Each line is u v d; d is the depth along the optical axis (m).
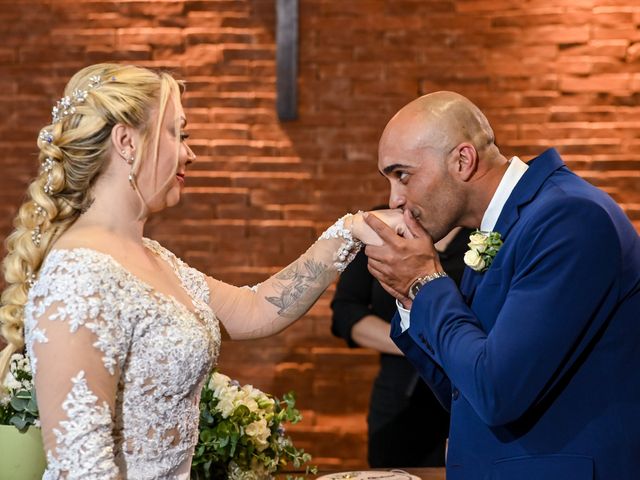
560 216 1.93
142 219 1.98
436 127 2.11
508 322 1.91
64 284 1.72
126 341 1.78
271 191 4.47
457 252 3.25
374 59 4.39
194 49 4.44
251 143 4.46
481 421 2.07
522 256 1.98
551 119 4.32
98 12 4.46
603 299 1.93
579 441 1.95
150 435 1.83
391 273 2.15
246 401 2.26
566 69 4.29
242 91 4.45
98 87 1.88
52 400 1.66
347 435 4.45
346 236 2.39
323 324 4.47
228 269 4.50
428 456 3.29
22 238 1.92
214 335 2.02
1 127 4.53
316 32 4.41
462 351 1.98
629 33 4.25
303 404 4.48
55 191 1.89
